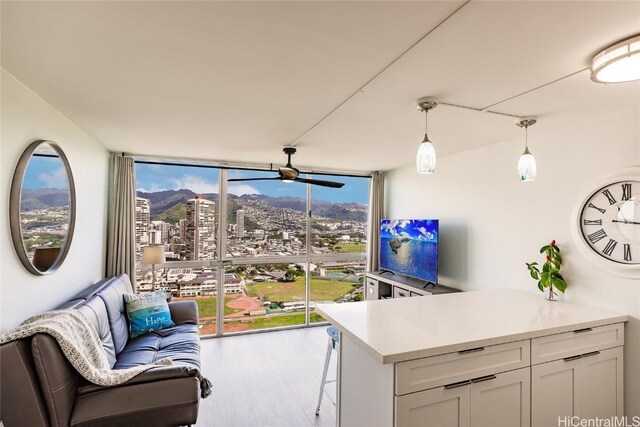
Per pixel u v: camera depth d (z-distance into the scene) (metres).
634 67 1.41
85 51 1.49
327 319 2.03
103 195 3.48
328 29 1.29
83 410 1.64
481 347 1.64
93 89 1.92
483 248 3.26
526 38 1.33
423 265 3.81
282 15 1.20
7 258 1.74
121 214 3.69
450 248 3.70
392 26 1.26
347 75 1.71
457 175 3.62
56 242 2.28
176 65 1.62
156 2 1.13
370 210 5.01
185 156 3.95
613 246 2.21
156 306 3.13
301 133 2.86
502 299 2.50
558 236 2.57
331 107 2.19
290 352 3.72
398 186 4.72
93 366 1.75
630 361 2.11
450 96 1.96
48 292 2.19
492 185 3.18
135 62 1.59
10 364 1.51
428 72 1.66
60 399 1.58
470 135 2.85
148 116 2.42
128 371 1.81
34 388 1.54
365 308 2.19
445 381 1.55
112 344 2.41
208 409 2.58
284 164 4.45
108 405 1.68
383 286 4.56
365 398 1.69
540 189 2.72
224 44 1.42
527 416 1.76
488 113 2.26
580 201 2.40
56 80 1.79
